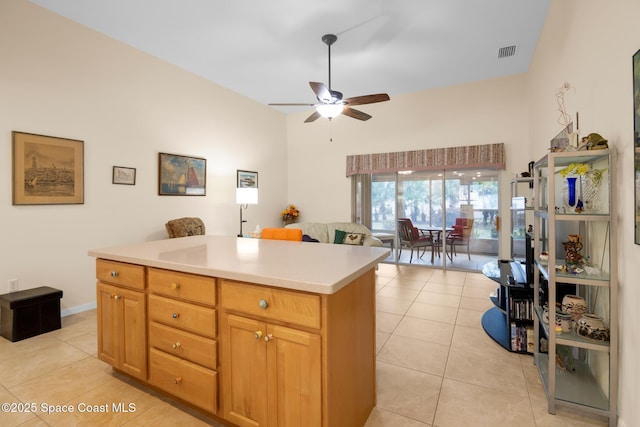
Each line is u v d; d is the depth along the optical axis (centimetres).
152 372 188
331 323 134
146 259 183
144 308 189
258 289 144
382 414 179
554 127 306
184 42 379
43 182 312
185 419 174
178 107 450
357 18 329
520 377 216
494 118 498
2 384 207
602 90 187
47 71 313
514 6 311
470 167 519
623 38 160
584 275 180
